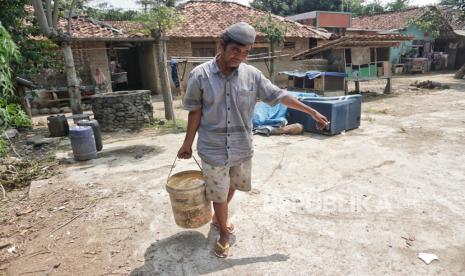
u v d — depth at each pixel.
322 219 3.45
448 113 8.76
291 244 3.03
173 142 6.83
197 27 15.90
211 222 3.45
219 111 2.49
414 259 2.76
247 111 2.58
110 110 8.12
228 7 18.75
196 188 2.72
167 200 4.02
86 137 5.68
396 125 7.63
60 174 5.12
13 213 3.89
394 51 23.88
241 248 3.00
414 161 5.07
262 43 16.92
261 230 3.27
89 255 3.01
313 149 5.88
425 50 25.11
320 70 12.45
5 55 3.05
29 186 4.70
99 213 3.78
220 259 2.86
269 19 15.30
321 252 2.90
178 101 13.31
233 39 2.19
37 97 11.76
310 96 7.58
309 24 27.33
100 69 13.93
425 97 11.91
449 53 25.28
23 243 3.26
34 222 3.65
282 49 17.72
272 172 4.82
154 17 8.12
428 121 7.91
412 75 21.45
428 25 22.58
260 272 2.68
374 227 3.26
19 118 3.73
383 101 11.43
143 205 3.92
